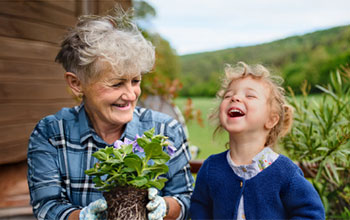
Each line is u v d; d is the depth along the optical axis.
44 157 1.45
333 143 2.40
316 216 1.33
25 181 2.54
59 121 1.51
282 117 1.56
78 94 1.44
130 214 1.10
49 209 1.36
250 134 1.44
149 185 1.15
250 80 1.49
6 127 2.47
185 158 1.56
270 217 1.36
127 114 1.37
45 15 2.74
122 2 3.05
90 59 1.27
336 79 2.81
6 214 2.08
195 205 1.53
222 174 1.49
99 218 1.18
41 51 2.73
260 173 1.40
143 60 1.33
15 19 2.51
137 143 1.19
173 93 5.30
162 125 1.53
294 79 19.50
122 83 1.32
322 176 2.73
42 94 2.76
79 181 1.44
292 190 1.36
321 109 2.56
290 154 2.73
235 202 1.42
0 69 2.42
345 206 2.72
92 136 1.46
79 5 3.01
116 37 1.30
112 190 1.14
